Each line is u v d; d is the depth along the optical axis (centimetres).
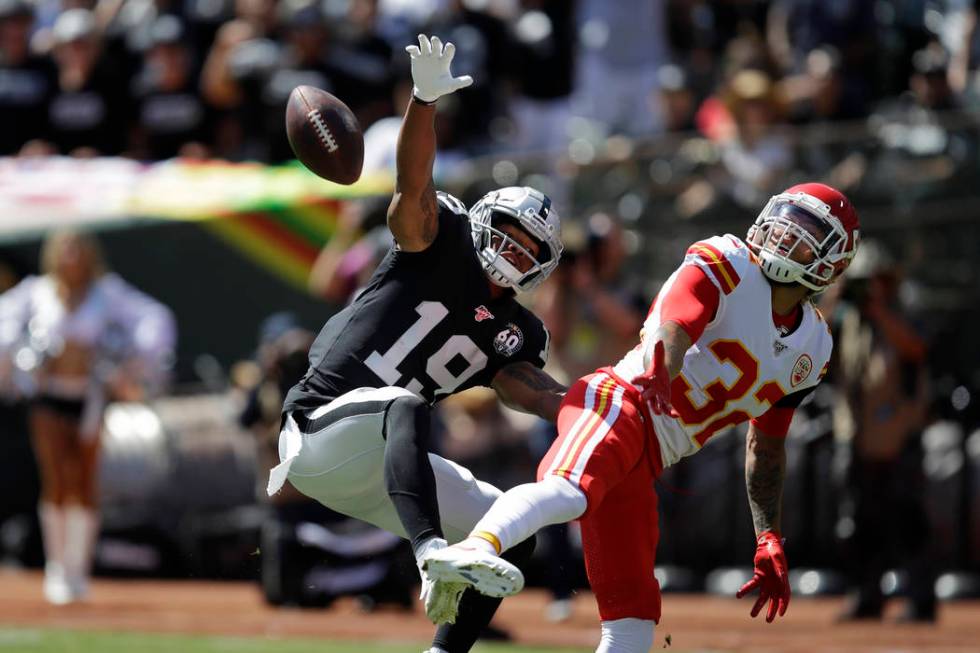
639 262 3762
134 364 3603
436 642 1716
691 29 4497
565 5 4497
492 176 3919
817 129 3741
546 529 3106
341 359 1689
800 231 1648
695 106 4238
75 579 3475
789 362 1691
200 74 4659
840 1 4256
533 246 1678
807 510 3588
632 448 1627
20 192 4272
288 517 3253
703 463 3641
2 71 4744
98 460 3538
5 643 2669
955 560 3562
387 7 4647
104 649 2608
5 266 4159
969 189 3603
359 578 3228
